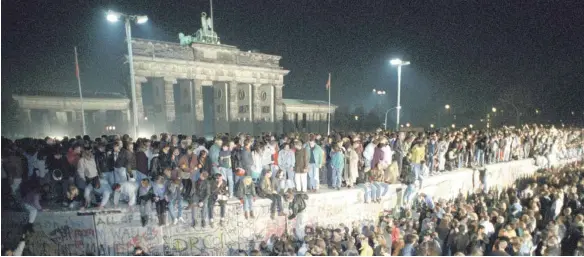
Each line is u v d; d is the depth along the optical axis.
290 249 13.28
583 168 32.12
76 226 13.38
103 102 48.19
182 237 14.23
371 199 18.25
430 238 12.38
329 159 18.53
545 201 18.83
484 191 24.84
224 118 65.88
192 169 14.65
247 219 15.13
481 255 11.04
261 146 16.47
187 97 63.56
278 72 67.50
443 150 23.50
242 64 61.59
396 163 18.81
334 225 17.22
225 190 14.69
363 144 19.98
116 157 14.28
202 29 57.03
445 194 22.61
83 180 13.88
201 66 56.00
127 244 13.78
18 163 13.08
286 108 70.88
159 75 51.94
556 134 34.22
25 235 12.88
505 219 16.80
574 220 14.04
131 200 13.98
